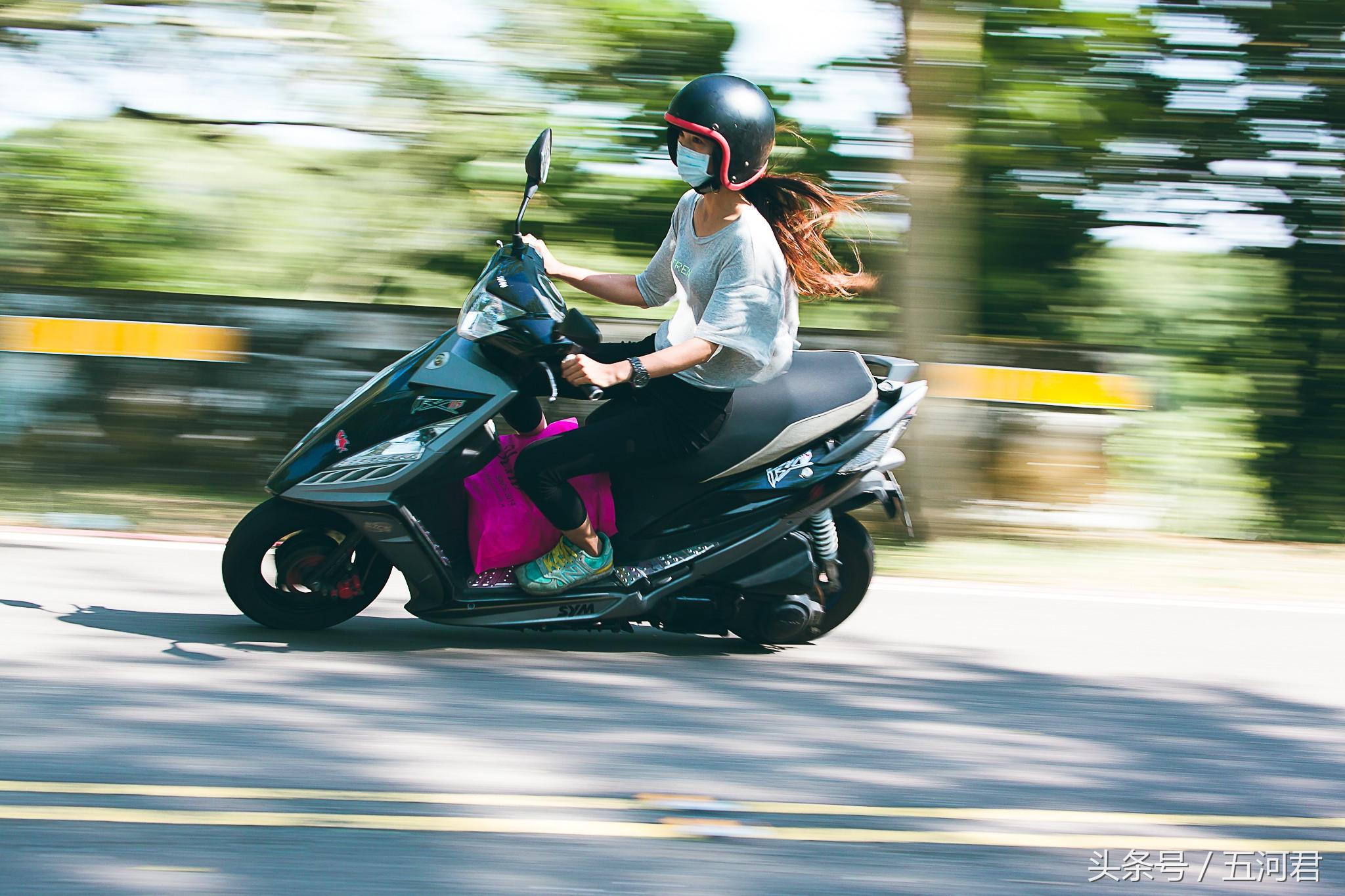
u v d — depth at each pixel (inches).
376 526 164.6
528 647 179.9
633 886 108.5
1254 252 375.9
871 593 228.5
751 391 173.0
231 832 114.0
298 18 366.6
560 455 164.7
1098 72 369.7
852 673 176.4
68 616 180.1
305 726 141.1
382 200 366.0
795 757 141.4
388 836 115.3
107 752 130.1
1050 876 116.4
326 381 289.0
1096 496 296.7
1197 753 152.3
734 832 120.3
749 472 174.1
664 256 180.9
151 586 201.5
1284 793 140.5
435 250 366.3
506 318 160.7
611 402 176.4
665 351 160.7
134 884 104.0
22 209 349.4
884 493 179.3
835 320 342.3
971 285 366.6
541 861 112.2
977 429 288.2
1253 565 275.7
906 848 120.0
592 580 171.5
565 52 374.3
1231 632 213.8
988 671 181.9
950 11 284.8
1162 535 303.6
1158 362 308.8
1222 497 312.3
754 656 182.5
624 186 374.6
